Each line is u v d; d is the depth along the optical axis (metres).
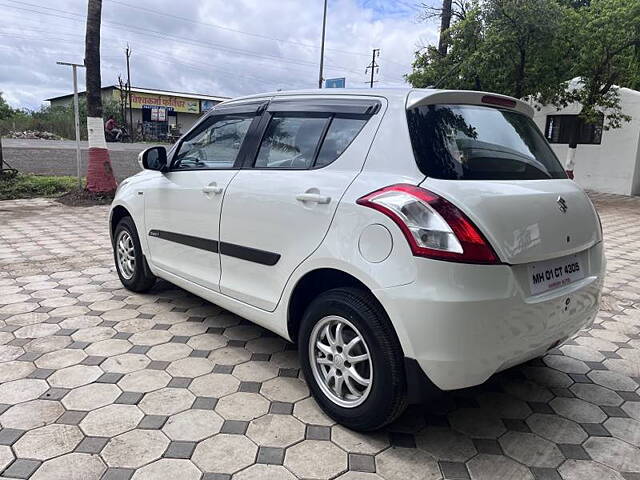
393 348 2.36
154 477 2.24
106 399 2.86
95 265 5.75
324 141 2.88
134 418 2.68
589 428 2.75
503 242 2.28
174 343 3.65
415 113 2.54
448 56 13.12
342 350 2.62
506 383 3.25
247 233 3.13
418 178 2.38
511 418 2.83
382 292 2.31
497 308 2.23
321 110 2.99
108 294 4.71
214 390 3.00
